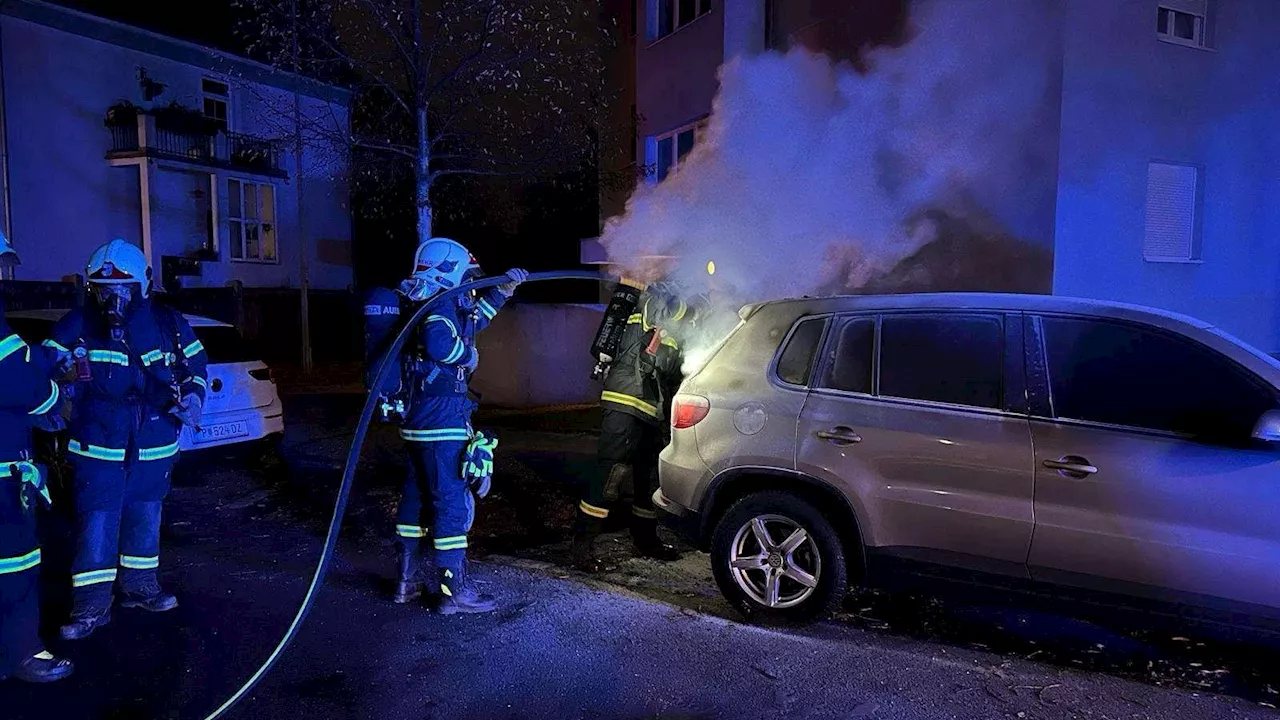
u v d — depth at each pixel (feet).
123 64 63.77
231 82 66.03
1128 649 13.24
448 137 35.55
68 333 13.17
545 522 20.31
